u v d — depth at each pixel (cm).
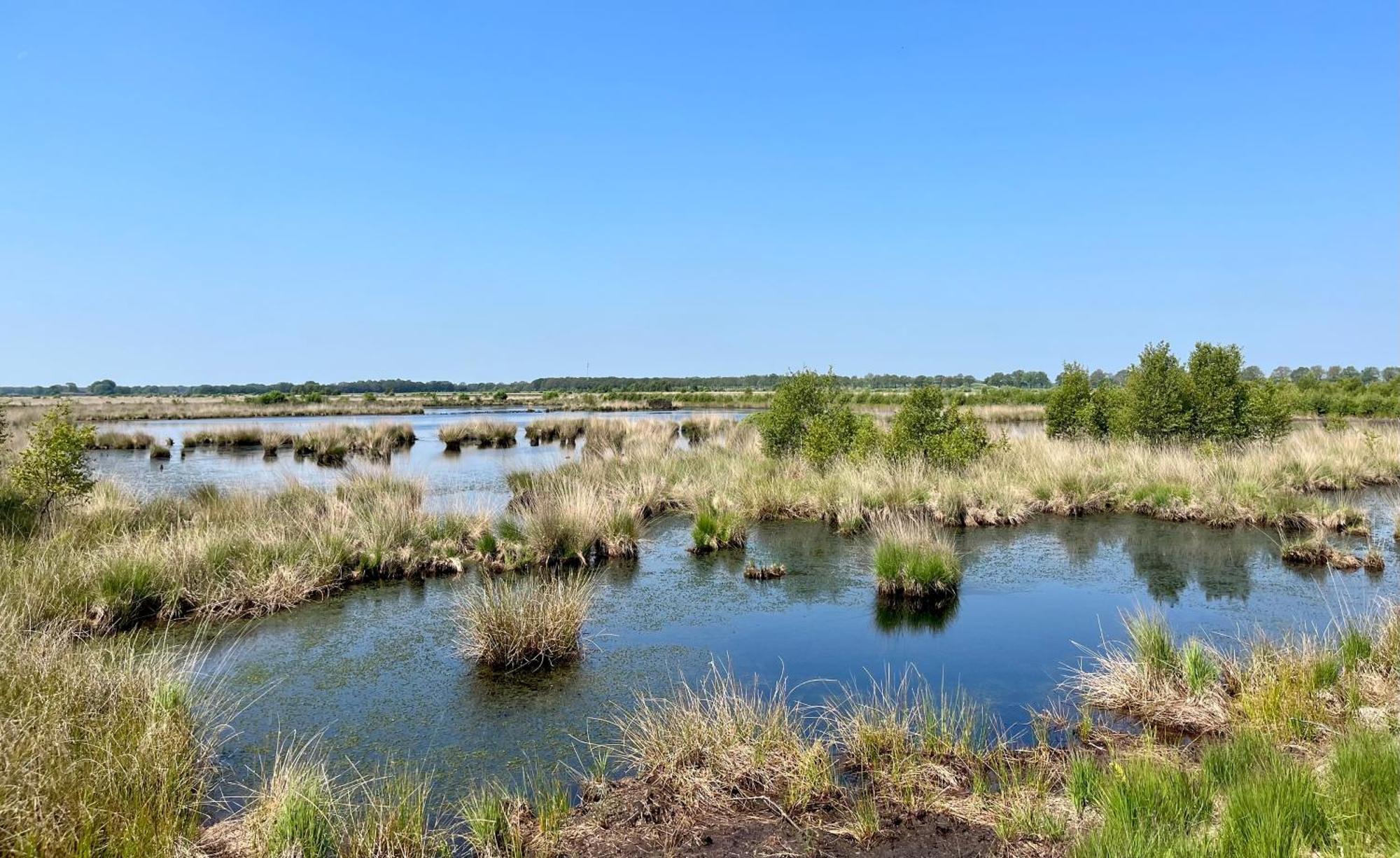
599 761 515
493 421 3719
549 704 635
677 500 1554
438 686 675
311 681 688
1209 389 1908
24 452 1098
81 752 443
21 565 832
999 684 664
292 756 545
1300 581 980
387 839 413
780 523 1401
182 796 453
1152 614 841
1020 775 493
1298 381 4712
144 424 4188
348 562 1034
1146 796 419
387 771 524
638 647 770
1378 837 364
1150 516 1430
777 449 1892
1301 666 599
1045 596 936
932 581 929
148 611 848
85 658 545
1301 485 1612
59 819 383
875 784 488
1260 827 367
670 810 462
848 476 1494
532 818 458
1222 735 545
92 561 870
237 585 900
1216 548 1175
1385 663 620
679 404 6500
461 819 460
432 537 1128
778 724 541
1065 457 1689
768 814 457
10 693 470
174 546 934
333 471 2184
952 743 530
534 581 995
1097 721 582
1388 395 3978
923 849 416
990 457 1758
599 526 1168
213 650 764
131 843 383
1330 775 430
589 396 7406
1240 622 815
